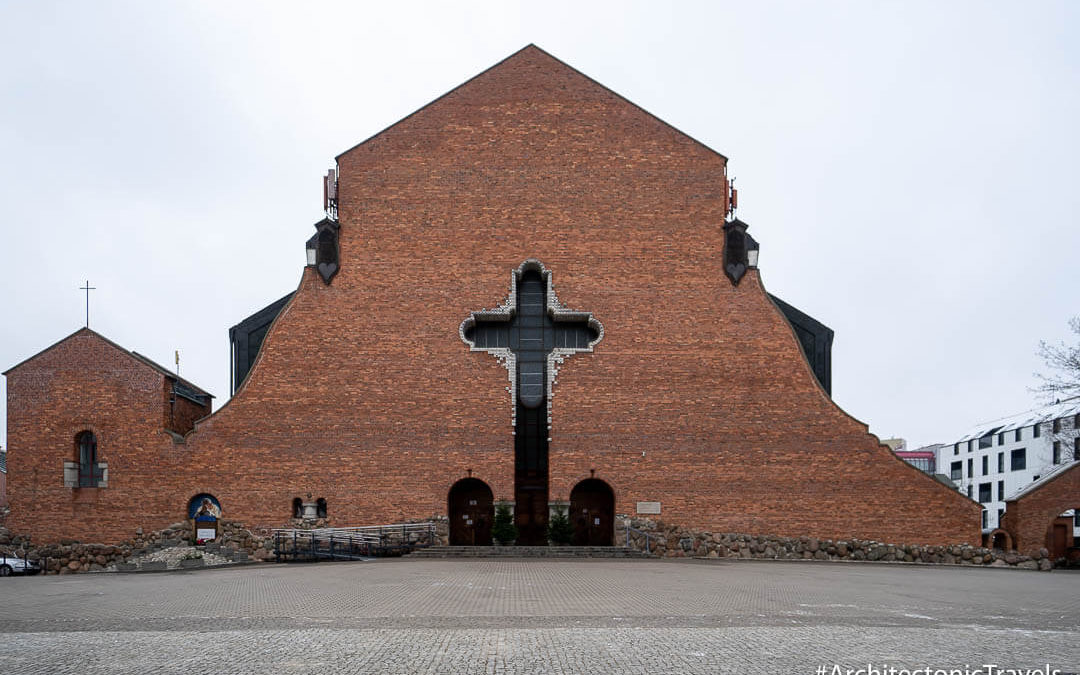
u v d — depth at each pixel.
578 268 34.66
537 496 34.97
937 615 15.16
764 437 33.62
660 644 11.50
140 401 33.06
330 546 31.31
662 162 35.38
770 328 34.38
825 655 10.84
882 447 33.50
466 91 35.66
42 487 32.72
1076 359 42.12
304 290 34.16
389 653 10.88
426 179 35.09
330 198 36.31
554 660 10.43
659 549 32.53
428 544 32.59
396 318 34.12
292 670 9.95
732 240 34.84
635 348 34.12
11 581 24.09
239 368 39.16
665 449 33.47
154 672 9.91
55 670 10.04
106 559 32.19
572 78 35.81
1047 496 34.25
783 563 30.03
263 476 32.81
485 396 33.66
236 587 20.08
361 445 33.16
